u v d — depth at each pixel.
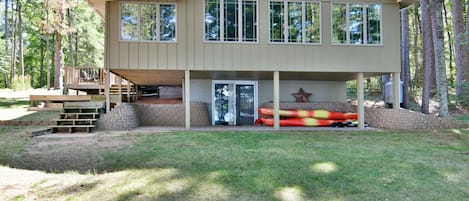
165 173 4.55
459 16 13.01
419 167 4.93
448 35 19.64
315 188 3.95
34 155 5.73
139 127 10.66
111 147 6.53
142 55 9.76
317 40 10.37
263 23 10.18
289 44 10.25
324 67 10.36
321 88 13.26
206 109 12.35
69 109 9.85
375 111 11.41
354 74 11.15
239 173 4.56
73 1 18.66
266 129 10.12
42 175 4.45
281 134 8.77
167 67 9.84
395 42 10.62
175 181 4.18
